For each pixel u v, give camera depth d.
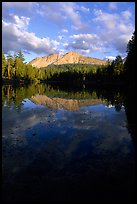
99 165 13.91
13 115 29.16
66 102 45.19
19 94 58.47
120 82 97.88
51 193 10.80
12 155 15.54
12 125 23.84
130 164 14.05
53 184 11.62
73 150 16.59
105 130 22.06
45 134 20.70
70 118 28.05
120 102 43.81
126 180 12.03
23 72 120.44
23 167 13.62
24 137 19.75
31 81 140.12
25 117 28.09
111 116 29.31
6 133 20.91
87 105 40.62
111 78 112.19
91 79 160.00
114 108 36.41
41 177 12.34
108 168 13.48
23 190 11.06
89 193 10.80
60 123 25.14
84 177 12.36
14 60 119.62
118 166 13.77
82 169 13.34
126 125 24.02
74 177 12.35
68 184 11.62
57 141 18.69
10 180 12.03
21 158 15.02
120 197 10.48
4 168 13.45
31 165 13.90
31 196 10.59
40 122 25.55
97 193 10.80
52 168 13.48
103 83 126.19
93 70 160.75
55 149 16.78
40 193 10.81
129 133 20.95
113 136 20.05
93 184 11.62
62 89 87.75
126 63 75.88
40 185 11.50
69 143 18.17
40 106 38.44
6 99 45.84
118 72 99.12
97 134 20.72
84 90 81.56
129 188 11.22
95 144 17.91
